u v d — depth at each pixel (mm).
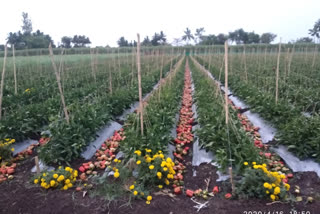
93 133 5801
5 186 4199
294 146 4727
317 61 18281
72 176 4152
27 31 61469
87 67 17953
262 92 8016
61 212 3441
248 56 25375
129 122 6090
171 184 4160
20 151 5512
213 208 3496
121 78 11750
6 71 14844
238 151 4504
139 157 4141
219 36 63875
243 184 3658
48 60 20750
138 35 4609
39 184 4129
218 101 7480
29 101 8727
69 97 8297
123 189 3811
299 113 6207
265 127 6410
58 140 4883
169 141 5328
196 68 20703
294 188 4000
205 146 5023
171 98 8141
